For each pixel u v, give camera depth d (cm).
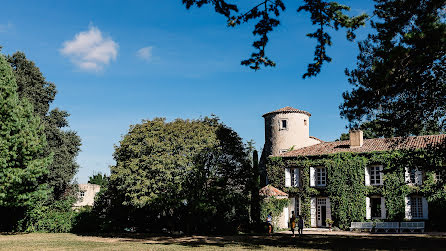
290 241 2238
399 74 1287
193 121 2820
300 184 3659
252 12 1130
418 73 1305
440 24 1112
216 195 2645
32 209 3044
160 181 2555
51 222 3070
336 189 3400
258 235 2761
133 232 3028
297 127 4241
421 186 3034
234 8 1074
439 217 2947
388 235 2695
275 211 3316
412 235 2661
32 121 2758
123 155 2703
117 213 3012
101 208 3139
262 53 1223
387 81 1303
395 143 1819
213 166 2702
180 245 1992
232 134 2831
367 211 3256
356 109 1476
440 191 2952
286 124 4253
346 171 3384
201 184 2619
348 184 3359
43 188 2792
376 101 1443
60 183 3766
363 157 3328
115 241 2252
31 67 3775
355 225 3216
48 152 3678
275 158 3809
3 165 2389
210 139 2639
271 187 3581
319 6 1135
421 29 1157
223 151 2747
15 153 2491
